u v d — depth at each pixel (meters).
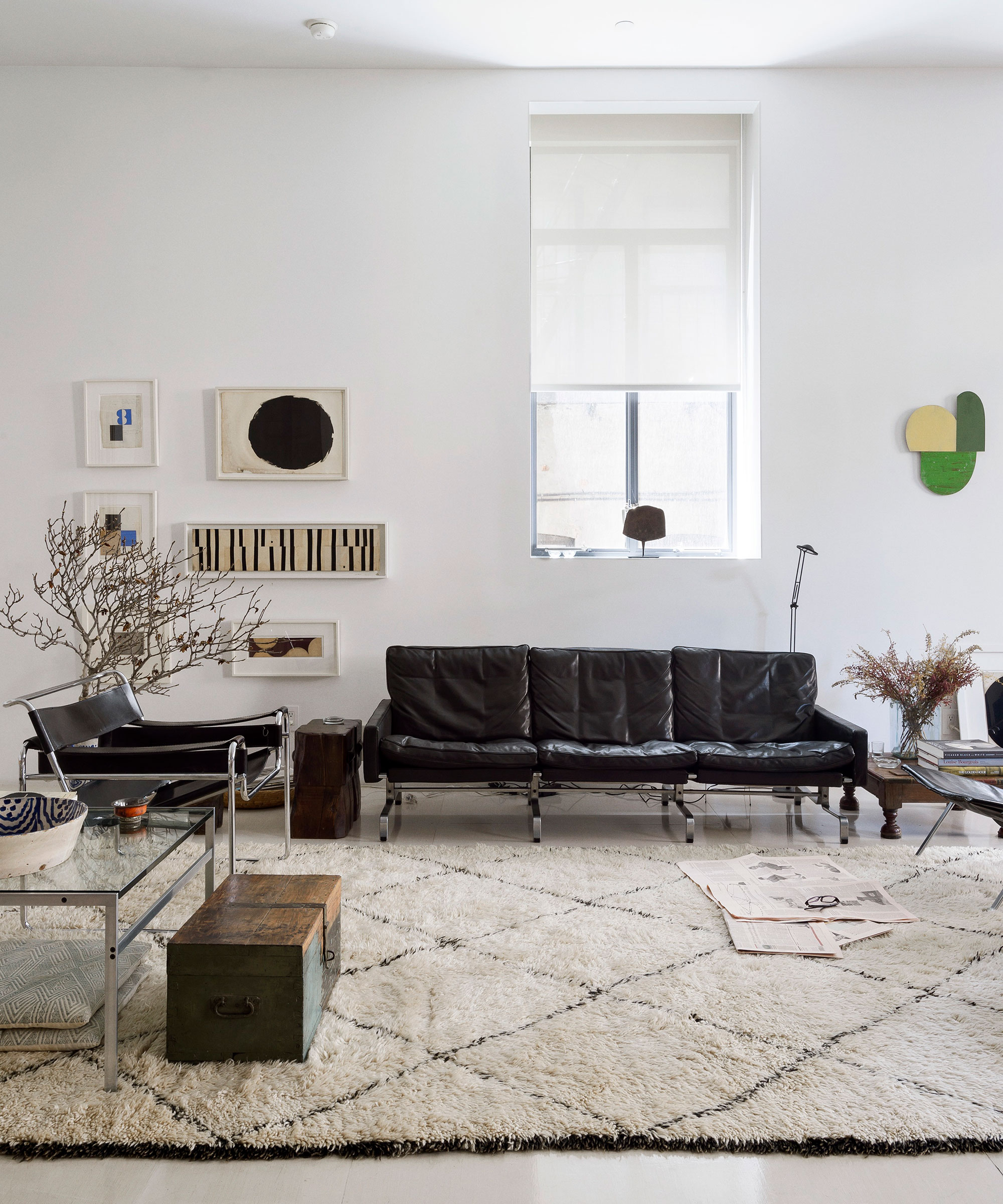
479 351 4.98
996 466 5.05
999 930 2.95
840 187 5.00
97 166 4.94
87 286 4.95
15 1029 2.25
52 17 4.48
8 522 4.96
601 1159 1.86
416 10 4.44
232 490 5.00
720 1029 2.31
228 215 4.96
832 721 4.23
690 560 5.00
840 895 3.23
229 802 3.27
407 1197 1.75
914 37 4.70
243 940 2.16
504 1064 2.14
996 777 4.04
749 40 4.71
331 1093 2.04
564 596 5.02
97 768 3.44
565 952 2.75
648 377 5.25
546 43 4.73
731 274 5.25
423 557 5.00
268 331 4.97
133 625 4.80
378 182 4.96
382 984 2.56
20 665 4.97
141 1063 2.14
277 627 5.00
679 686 4.55
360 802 4.37
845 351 5.02
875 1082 2.08
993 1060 2.18
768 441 5.00
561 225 5.23
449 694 4.52
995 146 5.02
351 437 4.98
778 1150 1.87
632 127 5.22
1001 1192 1.77
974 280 5.04
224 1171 1.82
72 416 4.97
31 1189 1.77
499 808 4.57
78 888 2.08
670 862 3.64
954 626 5.06
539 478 5.36
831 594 5.03
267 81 4.96
